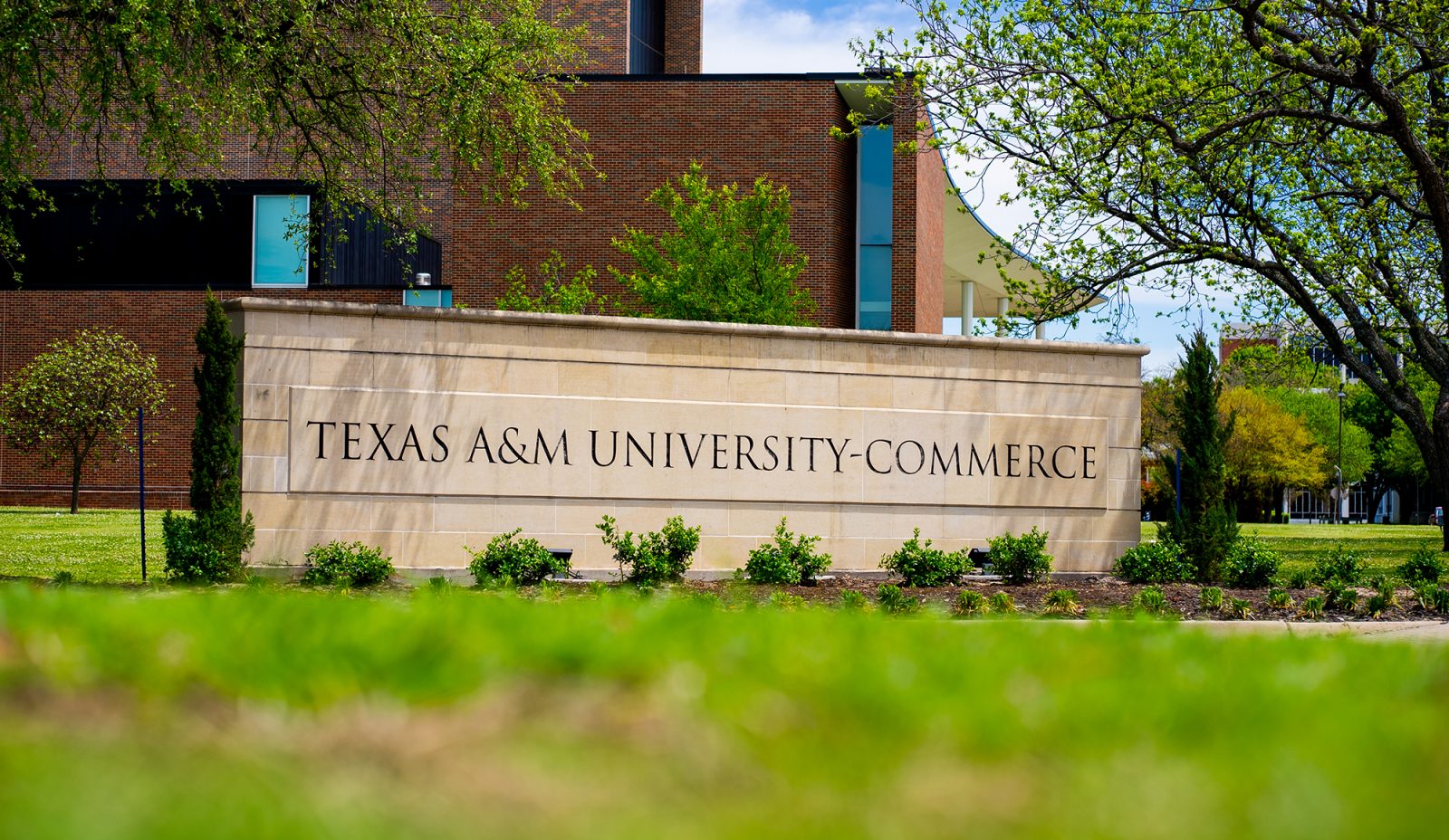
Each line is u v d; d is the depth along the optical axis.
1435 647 6.41
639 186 36.62
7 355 40.50
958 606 14.13
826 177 36.56
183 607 5.80
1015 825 3.06
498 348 16.70
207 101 18.77
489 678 4.17
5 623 4.88
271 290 39.94
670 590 15.02
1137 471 18.97
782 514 17.61
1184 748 3.73
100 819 2.73
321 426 15.98
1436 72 24.05
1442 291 26.78
